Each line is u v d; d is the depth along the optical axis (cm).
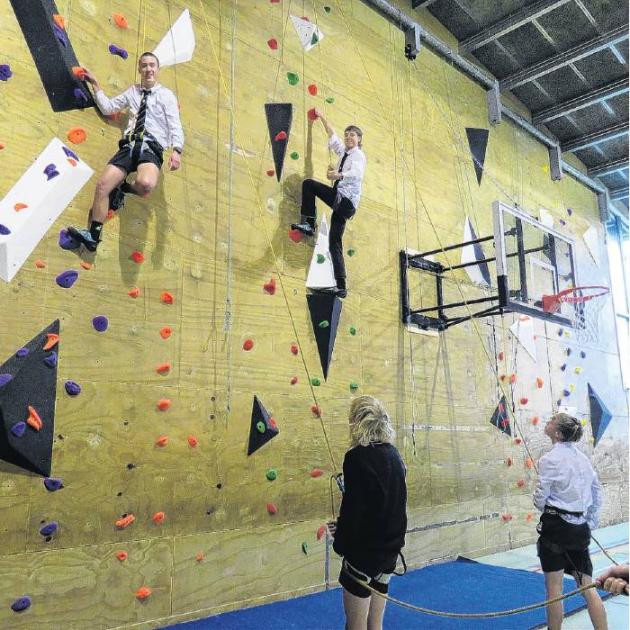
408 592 394
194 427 338
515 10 599
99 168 324
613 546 605
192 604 320
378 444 226
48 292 293
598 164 854
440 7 605
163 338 333
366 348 454
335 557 399
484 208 621
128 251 327
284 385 389
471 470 530
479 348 571
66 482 284
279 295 398
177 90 367
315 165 443
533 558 518
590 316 765
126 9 351
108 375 307
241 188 390
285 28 446
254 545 354
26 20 308
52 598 271
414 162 540
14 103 297
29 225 291
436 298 533
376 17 534
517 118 698
